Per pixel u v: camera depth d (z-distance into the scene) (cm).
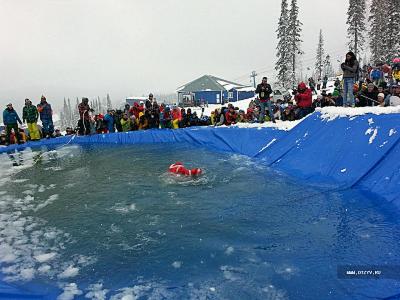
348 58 998
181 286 400
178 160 1118
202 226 569
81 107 1745
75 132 1866
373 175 679
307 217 579
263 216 597
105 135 1661
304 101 1312
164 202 702
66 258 486
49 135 1773
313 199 661
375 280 384
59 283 420
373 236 491
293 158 929
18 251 515
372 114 800
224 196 717
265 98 1256
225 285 397
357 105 1221
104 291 399
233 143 1240
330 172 781
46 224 622
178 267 443
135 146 1480
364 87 1327
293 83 4366
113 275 433
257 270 425
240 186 782
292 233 522
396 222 527
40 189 862
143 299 380
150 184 842
